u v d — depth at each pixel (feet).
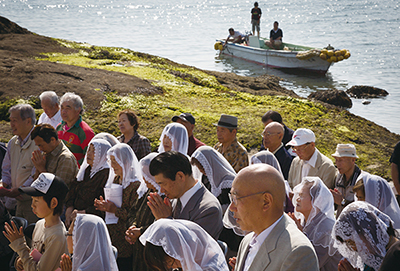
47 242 10.52
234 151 17.02
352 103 48.42
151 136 27.07
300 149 15.60
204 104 33.71
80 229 9.10
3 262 13.70
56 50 48.70
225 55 78.38
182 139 15.05
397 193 16.10
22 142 16.63
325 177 15.55
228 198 13.42
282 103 34.94
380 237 8.22
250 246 8.20
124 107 30.48
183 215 10.66
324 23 142.51
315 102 35.58
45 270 10.32
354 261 8.66
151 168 10.54
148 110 30.35
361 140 28.94
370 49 87.20
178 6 247.50
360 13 174.19
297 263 7.10
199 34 115.24
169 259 7.79
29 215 15.72
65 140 18.60
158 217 10.80
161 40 101.86
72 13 185.88
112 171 14.11
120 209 12.74
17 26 58.18
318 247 10.25
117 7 232.32
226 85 41.14
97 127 27.78
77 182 15.03
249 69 68.85
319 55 62.85
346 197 14.60
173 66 47.60
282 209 7.71
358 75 64.75
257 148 27.27
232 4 261.24
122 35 111.65
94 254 9.05
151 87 34.96
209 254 8.30
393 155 14.69
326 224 10.36
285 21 154.92
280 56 67.77
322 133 29.43
